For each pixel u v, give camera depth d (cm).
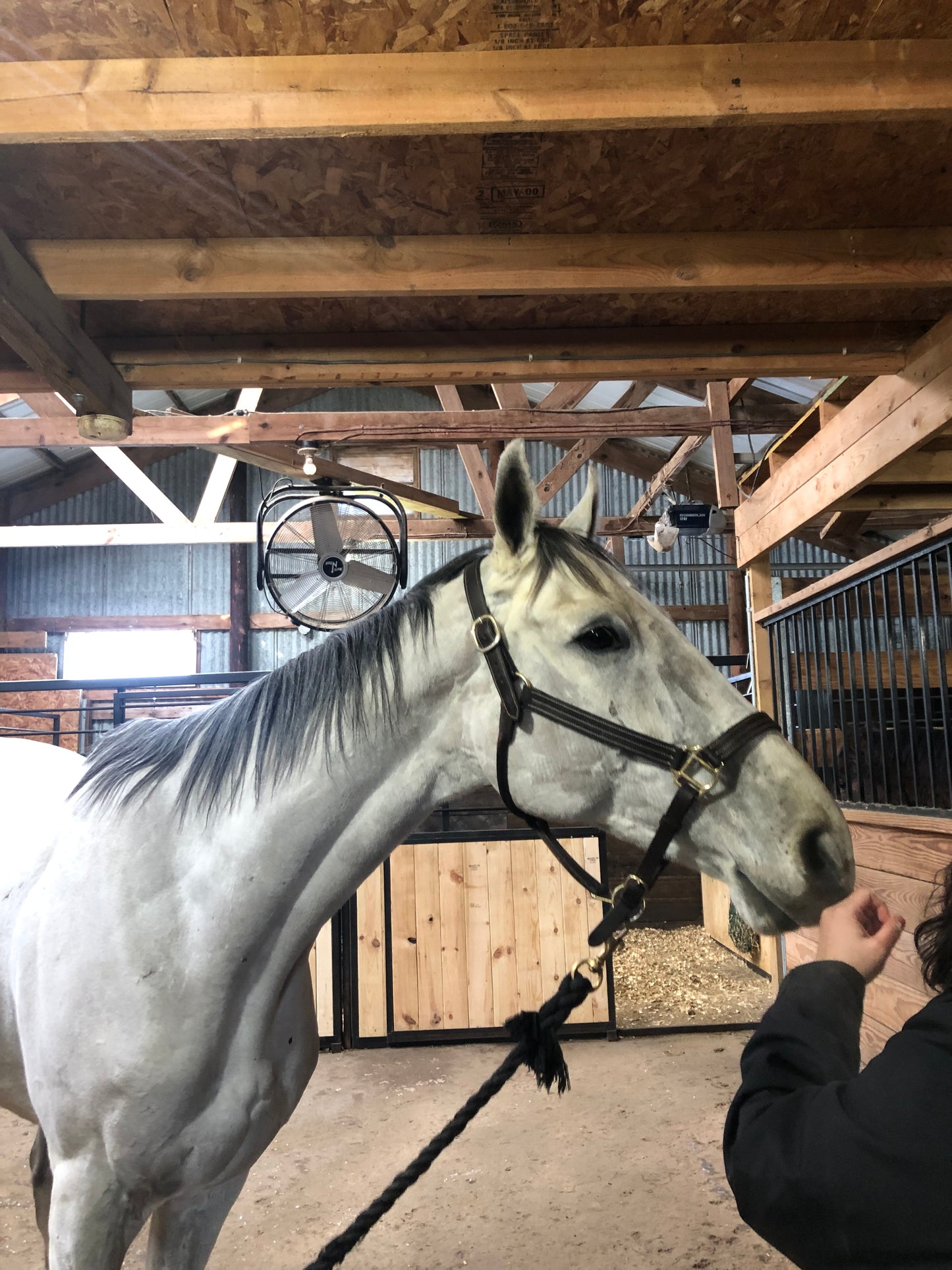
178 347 220
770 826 98
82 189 160
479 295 200
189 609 984
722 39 130
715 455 494
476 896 370
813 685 334
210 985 105
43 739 832
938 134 150
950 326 211
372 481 571
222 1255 201
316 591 347
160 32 126
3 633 933
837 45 129
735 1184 66
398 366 221
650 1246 201
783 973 394
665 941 552
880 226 180
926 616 393
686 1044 348
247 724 114
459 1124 91
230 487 996
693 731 103
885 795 269
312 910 110
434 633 113
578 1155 248
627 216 173
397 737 112
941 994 64
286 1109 117
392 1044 361
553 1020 95
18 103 129
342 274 176
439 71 129
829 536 392
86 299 181
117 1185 104
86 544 652
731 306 211
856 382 283
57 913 111
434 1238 207
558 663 106
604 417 496
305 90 129
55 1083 105
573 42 130
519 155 152
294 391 1028
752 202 170
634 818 106
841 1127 58
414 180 159
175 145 147
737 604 934
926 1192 54
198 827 111
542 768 106
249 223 172
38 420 468
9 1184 243
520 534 111
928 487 328
